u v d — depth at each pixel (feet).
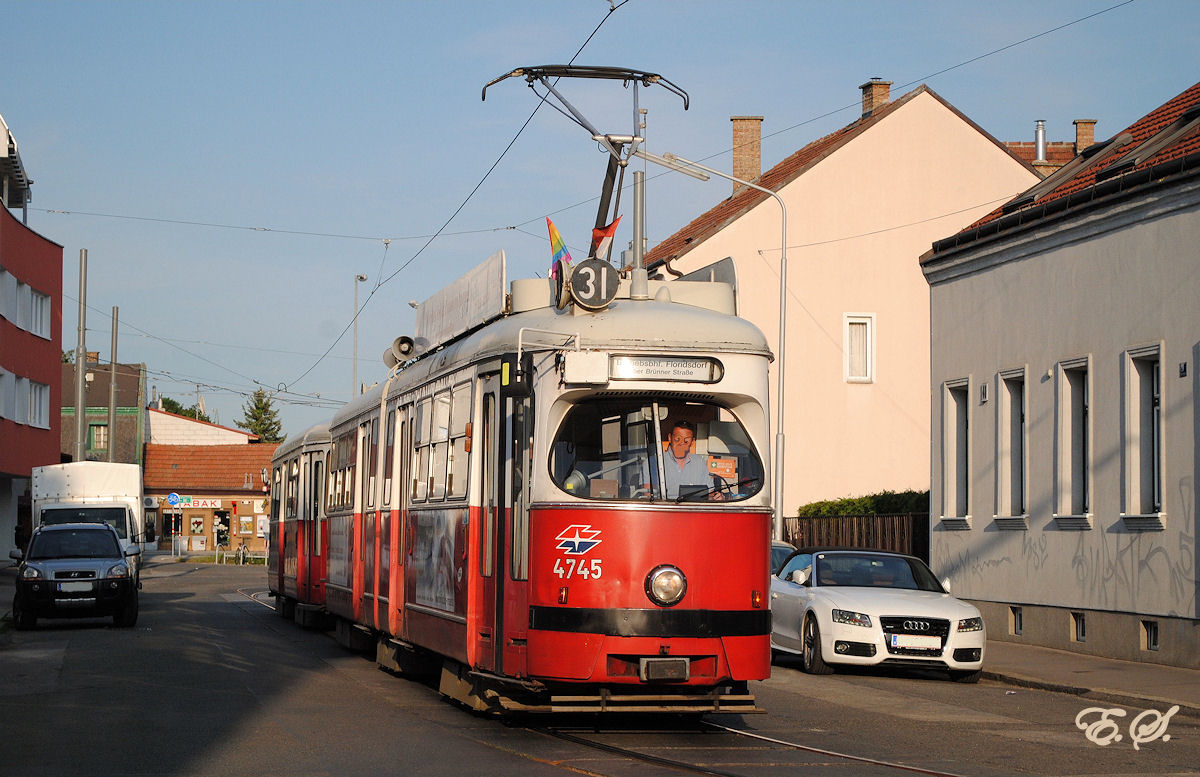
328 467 77.51
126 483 113.39
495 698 39.81
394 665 54.34
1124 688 54.54
